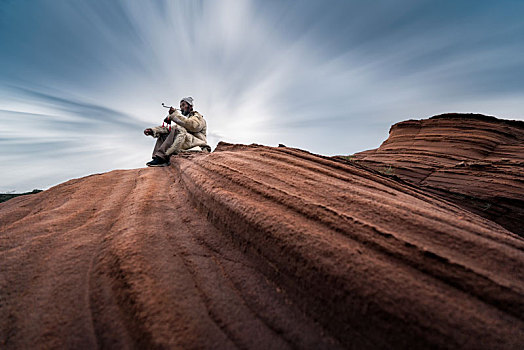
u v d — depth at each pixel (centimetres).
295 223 179
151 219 243
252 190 246
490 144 1120
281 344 121
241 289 155
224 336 121
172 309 129
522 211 507
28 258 177
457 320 105
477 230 172
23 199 469
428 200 304
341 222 175
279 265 162
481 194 592
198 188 298
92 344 114
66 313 129
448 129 1401
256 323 131
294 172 298
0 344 113
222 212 229
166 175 492
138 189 371
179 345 110
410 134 1564
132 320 123
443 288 121
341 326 123
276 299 147
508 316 106
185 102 769
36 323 123
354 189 243
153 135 696
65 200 347
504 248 149
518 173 633
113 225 236
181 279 155
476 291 118
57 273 160
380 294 120
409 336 106
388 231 165
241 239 197
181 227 235
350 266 137
